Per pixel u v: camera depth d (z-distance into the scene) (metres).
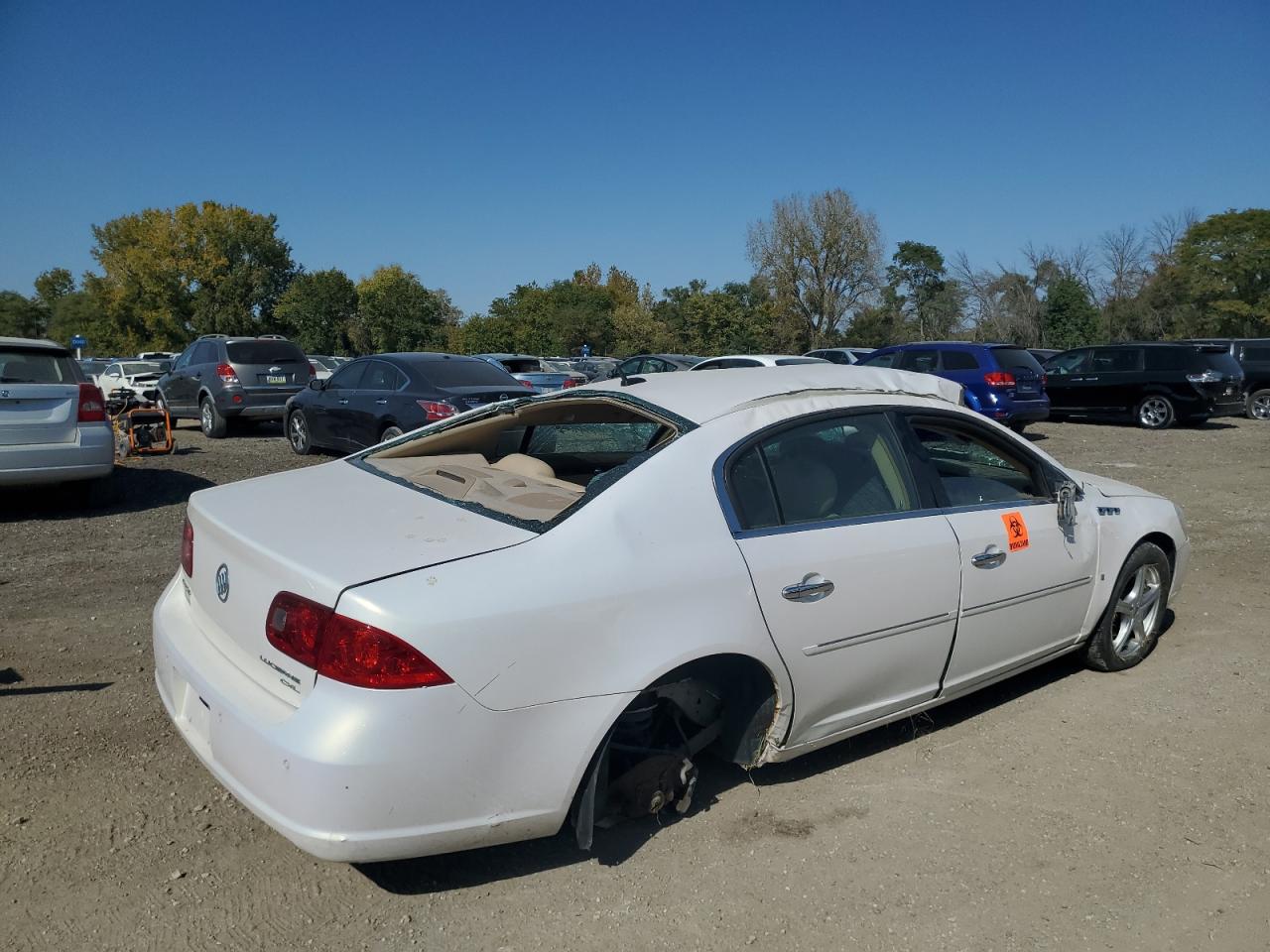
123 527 7.95
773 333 54.97
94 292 70.19
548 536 2.70
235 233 65.81
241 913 2.70
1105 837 3.13
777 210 54.72
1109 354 18.80
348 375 12.27
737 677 3.16
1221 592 6.00
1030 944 2.60
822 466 3.33
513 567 2.58
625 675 2.67
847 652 3.22
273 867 2.93
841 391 3.55
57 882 2.82
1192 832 3.17
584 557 2.68
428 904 2.75
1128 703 4.23
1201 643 5.04
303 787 2.36
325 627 2.43
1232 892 2.84
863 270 54.41
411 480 3.38
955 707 4.20
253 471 11.33
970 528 3.63
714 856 3.01
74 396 8.28
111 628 5.15
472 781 2.47
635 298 75.44
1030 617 3.94
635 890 2.83
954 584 3.53
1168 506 4.79
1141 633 4.67
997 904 2.77
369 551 2.62
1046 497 4.13
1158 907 2.76
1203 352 17.91
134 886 2.82
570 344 54.12
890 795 3.40
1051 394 19.50
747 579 2.93
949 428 3.85
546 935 2.62
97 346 69.50
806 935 2.63
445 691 2.41
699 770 3.58
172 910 2.71
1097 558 4.29
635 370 18.70
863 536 3.27
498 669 2.48
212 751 2.70
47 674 4.45
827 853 3.03
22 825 3.12
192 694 2.93
